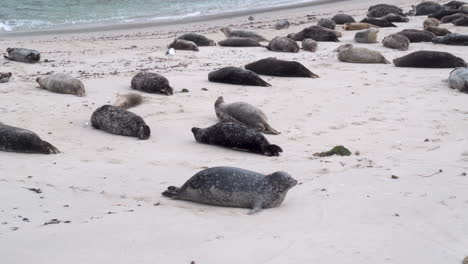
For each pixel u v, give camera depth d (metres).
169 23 27.91
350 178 7.36
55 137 9.55
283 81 14.34
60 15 29.05
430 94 12.76
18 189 6.70
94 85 13.66
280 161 8.34
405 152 8.68
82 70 15.75
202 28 26.00
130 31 25.16
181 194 6.61
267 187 6.31
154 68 16.09
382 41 20.05
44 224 5.57
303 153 8.78
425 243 5.12
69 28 25.73
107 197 6.63
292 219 5.88
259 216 6.02
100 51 19.28
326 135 9.78
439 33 21.61
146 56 18.23
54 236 5.21
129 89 13.32
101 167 7.93
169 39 22.33
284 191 6.29
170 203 6.49
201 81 14.28
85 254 4.79
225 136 9.06
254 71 15.27
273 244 5.10
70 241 5.09
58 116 10.86
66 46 20.48
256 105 11.83
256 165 8.10
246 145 8.84
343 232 5.41
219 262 4.70
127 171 7.76
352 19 26.59
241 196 6.33
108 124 9.89
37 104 11.69
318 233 5.39
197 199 6.54
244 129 8.95
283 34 23.89
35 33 24.17
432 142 9.23
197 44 20.86
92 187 7.01
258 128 9.96
